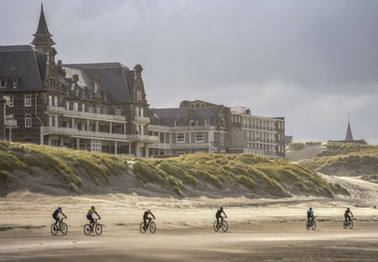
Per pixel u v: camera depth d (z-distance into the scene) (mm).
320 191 145750
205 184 122875
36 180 96625
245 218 92500
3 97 161625
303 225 86875
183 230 75312
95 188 102938
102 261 47938
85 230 69562
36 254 50781
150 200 104625
